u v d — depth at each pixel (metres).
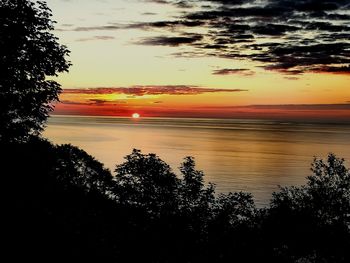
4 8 30.77
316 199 28.83
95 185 37.34
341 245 26.56
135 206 29.06
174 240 25.67
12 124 31.34
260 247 25.70
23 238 21.86
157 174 28.61
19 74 31.30
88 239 24.31
